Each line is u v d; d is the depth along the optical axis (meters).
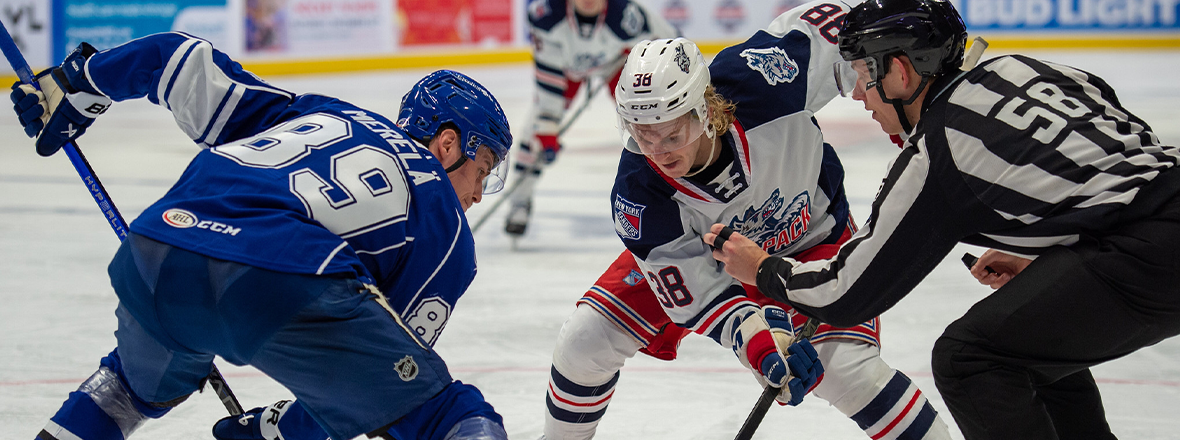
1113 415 2.40
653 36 4.83
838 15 2.00
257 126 1.72
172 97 1.71
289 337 1.39
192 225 1.43
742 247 1.75
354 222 1.47
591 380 2.04
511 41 14.28
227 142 1.73
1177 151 1.48
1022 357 1.51
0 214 5.34
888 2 1.59
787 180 1.91
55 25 11.96
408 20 13.56
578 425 2.09
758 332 1.76
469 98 1.73
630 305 2.00
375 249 1.48
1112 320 1.45
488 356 2.96
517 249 4.64
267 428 1.73
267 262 1.38
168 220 1.44
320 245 1.40
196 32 12.53
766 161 1.84
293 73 12.99
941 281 3.80
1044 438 1.54
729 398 2.59
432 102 1.71
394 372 1.42
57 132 1.89
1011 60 1.57
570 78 4.92
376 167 1.52
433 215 1.56
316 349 1.39
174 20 12.40
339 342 1.39
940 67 1.57
